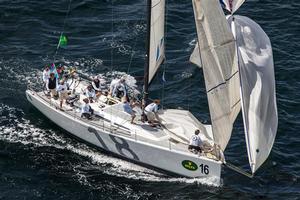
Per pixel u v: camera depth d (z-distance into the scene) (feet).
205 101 581.94
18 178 491.31
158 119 515.50
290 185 488.85
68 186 485.15
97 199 472.44
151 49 499.92
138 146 498.28
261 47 475.72
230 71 470.39
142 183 490.90
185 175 494.18
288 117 560.61
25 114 559.79
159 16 495.82
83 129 520.83
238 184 488.02
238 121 556.10
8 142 527.40
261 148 472.03
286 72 617.62
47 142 531.50
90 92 532.73
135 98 541.34
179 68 622.13
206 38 463.01
